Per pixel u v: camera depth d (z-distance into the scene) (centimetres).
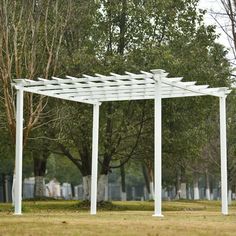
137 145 3259
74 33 3180
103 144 3116
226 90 2233
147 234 1302
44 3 2855
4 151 3697
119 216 2020
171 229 1413
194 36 3272
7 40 2498
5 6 2525
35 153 3950
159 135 1962
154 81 2020
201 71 3067
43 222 1573
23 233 1320
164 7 3155
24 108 2809
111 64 2992
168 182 6266
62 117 2872
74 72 3055
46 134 3189
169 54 2955
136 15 3125
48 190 8000
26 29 2617
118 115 2989
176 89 2180
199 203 4309
